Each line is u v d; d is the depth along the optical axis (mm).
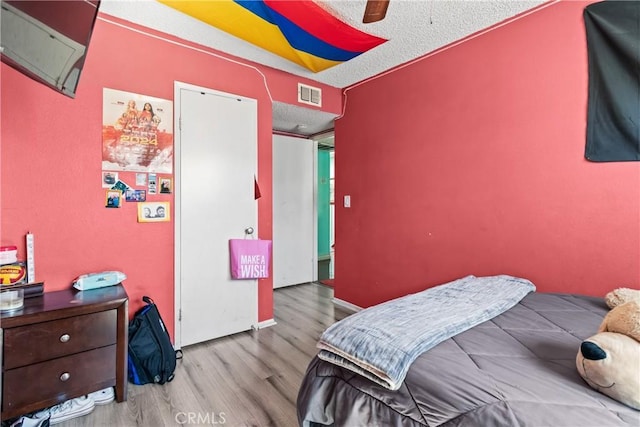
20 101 1711
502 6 1864
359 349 997
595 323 1200
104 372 1637
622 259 1622
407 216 2656
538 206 1906
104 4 1854
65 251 1857
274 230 4051
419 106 2531
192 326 2354
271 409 1622
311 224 4453
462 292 1542
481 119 2150
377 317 1199
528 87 1925
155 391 1778
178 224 2275
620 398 720
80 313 1558
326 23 1928
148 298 2076
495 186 2096
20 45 1076
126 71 2041
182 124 2279
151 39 2137
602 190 1674
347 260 3264
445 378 851
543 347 1006
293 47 2193
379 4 1767
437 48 2379
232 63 2516
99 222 1969
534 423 686
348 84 3139
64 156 1846
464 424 747
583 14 1709
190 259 2338
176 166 2260
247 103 2604
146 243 2148
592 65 1683
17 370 1400
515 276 2012
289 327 2750
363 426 907
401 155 2689
